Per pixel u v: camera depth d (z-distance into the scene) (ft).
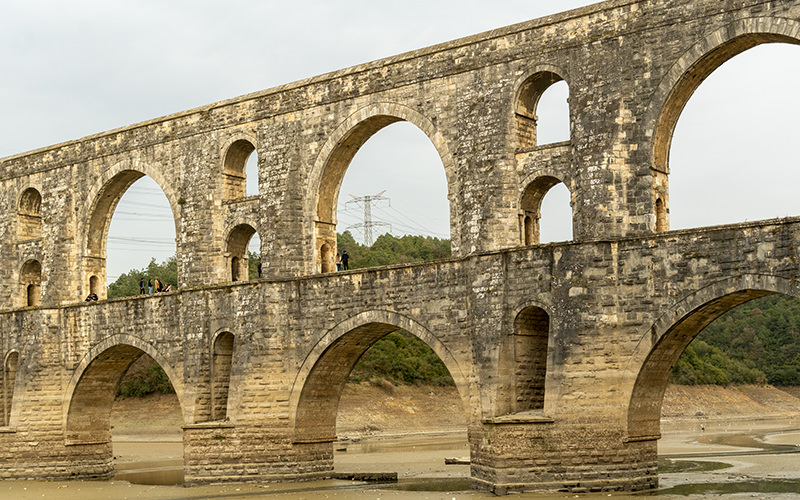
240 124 198.59
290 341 185.16
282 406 184.34
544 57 163.53
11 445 217.97
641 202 153.38
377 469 208.64
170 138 207.92
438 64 175.01
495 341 159.02
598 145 156.35
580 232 157.07
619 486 148.97
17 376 221.66
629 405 148.87
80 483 207.31
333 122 186.80
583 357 151.33
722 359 521.65
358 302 177.99
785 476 179.01
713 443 271.08
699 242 144.36
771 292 140.36
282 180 191.01
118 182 221.05
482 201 167.12
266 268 190.70
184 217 203.82
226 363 195.11
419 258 579.07
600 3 158.30
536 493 150.61
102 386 220.84
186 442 187.73
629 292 149.79
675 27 151.43
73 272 223.10
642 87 153.99
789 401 510.99
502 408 157.89
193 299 195.21
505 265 159.84
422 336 169.68
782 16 141.18
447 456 239.50
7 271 234.99
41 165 230.68
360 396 374.84
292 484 180.24
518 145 166.91
